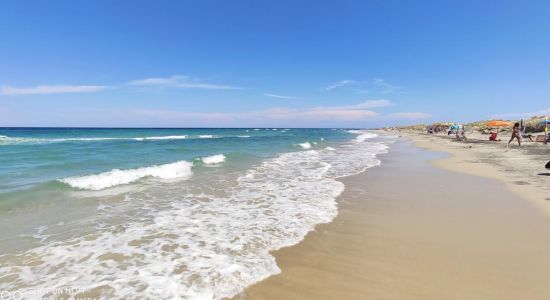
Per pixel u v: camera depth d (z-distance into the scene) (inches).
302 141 1566.2
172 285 166.1
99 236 237.9
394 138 2250.2
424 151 1026.7
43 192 353.1
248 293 159.3
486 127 2396.7
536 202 342.0
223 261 196.2
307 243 228.2
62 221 270.8
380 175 534.0
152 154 775.1
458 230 256.1
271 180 478.3
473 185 442.9
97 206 320.2
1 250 208.5
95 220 275.9
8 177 433.1
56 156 673.6
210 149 964.6
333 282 171.3
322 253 210.5
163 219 282.2
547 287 164.9
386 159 784.3
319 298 155.2
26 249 211.0
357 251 213.9
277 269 186.1
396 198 369.4
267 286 166.4
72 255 203.2
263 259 199.9
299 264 193.3
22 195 334.3
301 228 261.1
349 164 679.1
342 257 204.2
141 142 1235.9
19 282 168.1
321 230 256.7
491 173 541.6
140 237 237.1
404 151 1035.3
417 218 290.2
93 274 178.2
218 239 234.7
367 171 578.9
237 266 189.3
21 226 255.1
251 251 212.8
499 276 177.2
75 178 398.0
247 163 663.8
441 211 313.0
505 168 594.6
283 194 387.2
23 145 972.6
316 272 182.9
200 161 629.9
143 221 276.1
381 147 1250.0
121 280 171.3
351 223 275.1
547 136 1182.3
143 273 179.6
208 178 486.0
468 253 209.5
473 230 255.8
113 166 554.3
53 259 196.9
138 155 744.3
